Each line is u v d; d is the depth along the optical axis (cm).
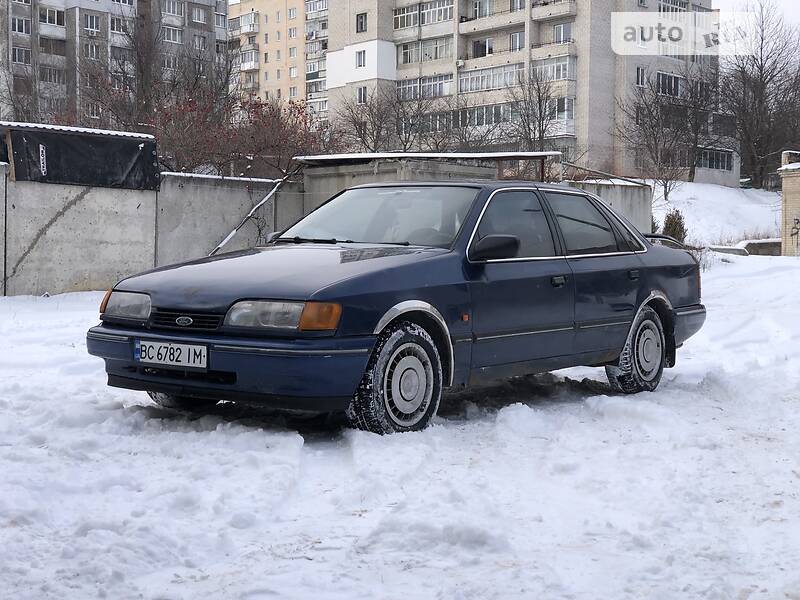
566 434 563
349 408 542
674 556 360
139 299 573
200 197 1781
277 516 408
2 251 1481
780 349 987
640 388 734
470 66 7438
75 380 752
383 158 1769
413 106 6538
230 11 12281
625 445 549
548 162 2620
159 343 552
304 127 2628
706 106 6894
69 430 553
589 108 6756
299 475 471
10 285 1493
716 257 2412
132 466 478
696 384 786
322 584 329
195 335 545
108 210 1602
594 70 6775
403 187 686
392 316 548
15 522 385
